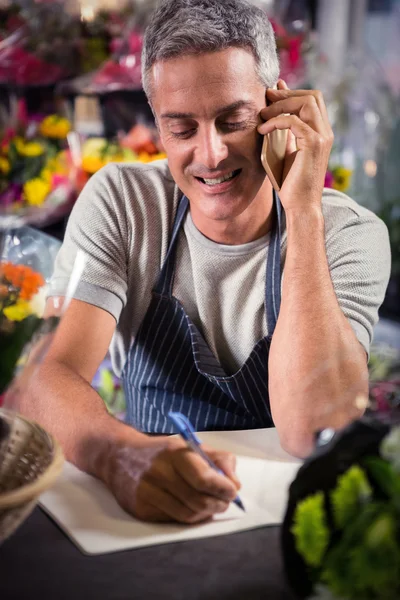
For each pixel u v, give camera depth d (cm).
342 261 176
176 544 100
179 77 156
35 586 91
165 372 181
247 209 171
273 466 121
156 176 187
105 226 181
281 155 170
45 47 289
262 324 177
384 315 404
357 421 92
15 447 110
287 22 335
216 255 176
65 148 285
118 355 192
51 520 107
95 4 299
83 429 127
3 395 107
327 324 155
